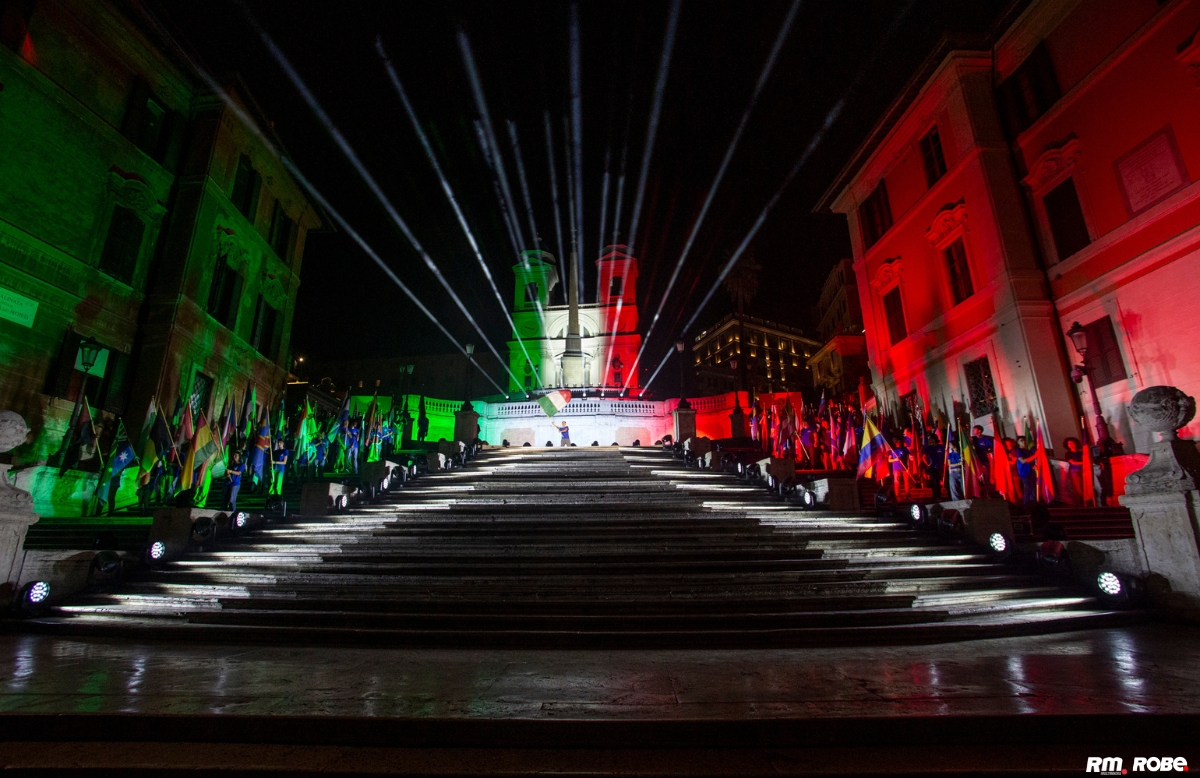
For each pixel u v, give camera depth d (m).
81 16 17.20
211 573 9.41
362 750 3.88
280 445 17.23
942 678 5.06
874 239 25.44
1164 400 8.23
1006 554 9.82
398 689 4.86
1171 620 7.75
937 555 10.13
